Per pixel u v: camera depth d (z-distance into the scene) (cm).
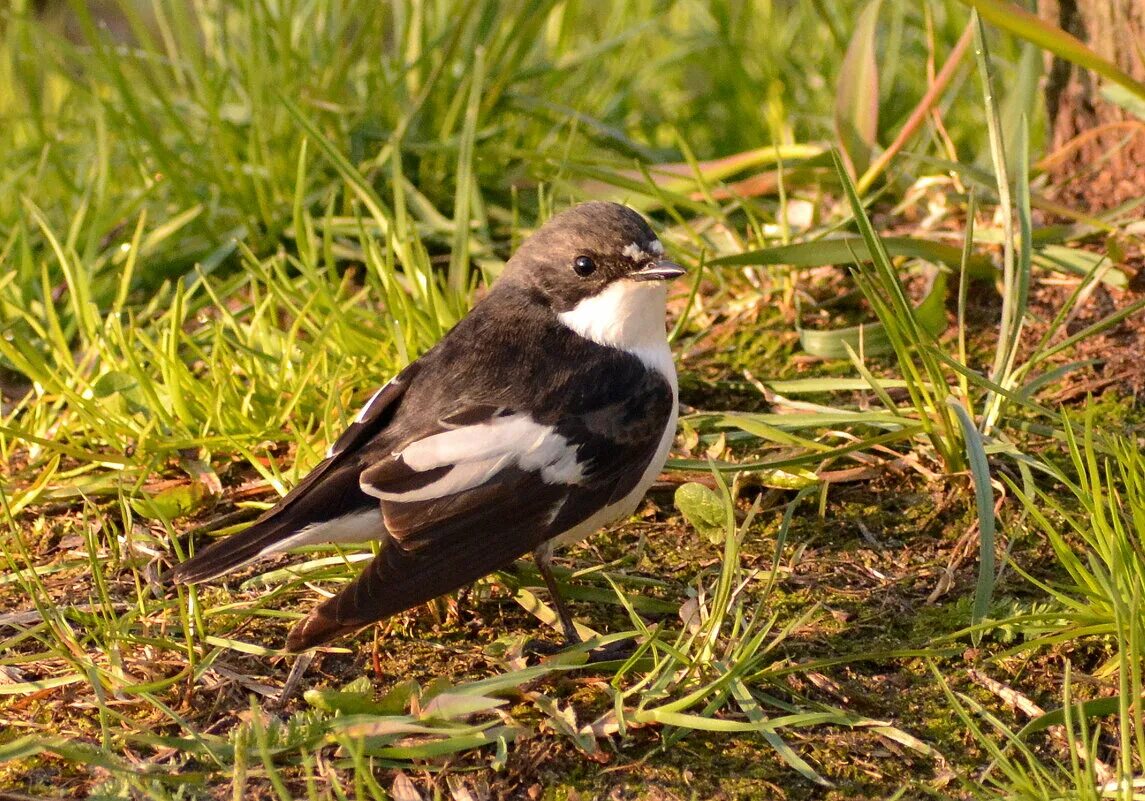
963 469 921
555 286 889
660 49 1653
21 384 1137
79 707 750
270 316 1155
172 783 686
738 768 702
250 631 819
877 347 1073
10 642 773
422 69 1424
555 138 1432
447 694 707
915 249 1105
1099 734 700
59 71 1423
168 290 1203
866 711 743
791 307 1141
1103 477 920
